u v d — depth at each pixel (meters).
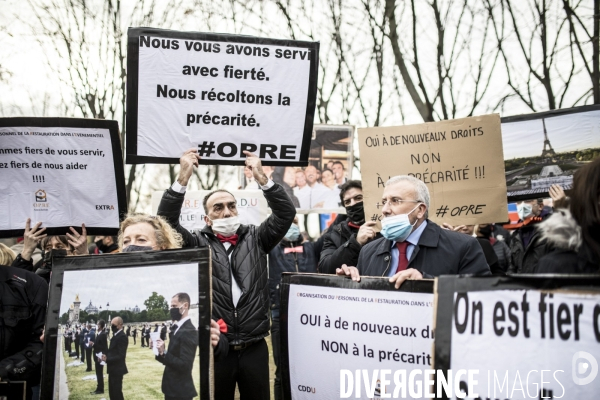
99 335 3.04
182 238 4.10
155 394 2.97
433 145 4.51
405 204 3.52
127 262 3.13
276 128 4.30
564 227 2.55
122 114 17.09
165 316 3.03
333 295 3.24
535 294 2.50
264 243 4.38
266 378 4.16
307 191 8.56
